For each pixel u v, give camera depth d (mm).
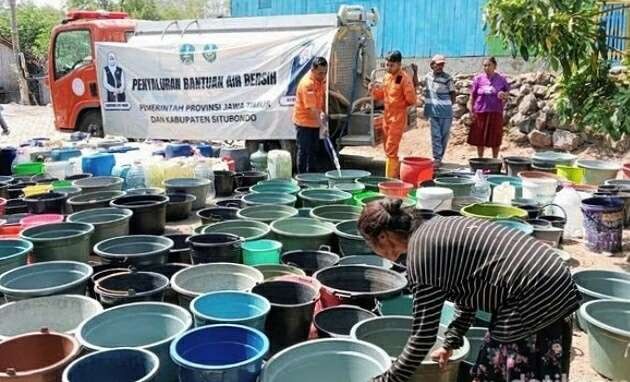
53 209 6035
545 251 2270
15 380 2654
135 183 7289
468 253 2188
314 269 4582
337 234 4875
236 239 4691
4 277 3852
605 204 5652
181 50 9242
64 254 4629
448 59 12266
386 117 7836
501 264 2186
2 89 26781
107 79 10047
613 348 3346
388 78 7754
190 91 9273
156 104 9633
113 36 10500
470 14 11891
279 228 5133
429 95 8586
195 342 2980
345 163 10141
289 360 2828
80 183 6816
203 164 7406
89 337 3121
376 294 3643
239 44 8805
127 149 8516
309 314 3578
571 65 4906
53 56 10992
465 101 11000
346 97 8906
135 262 4285
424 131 11383
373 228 2289
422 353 2207
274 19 8797
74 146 8930
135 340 3346
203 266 4016
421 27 12508
